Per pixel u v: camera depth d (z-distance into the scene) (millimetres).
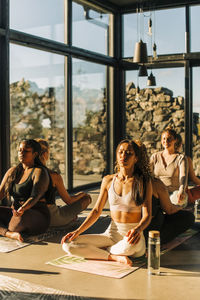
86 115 7723
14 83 5973
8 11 5637
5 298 2600
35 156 4078
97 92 8039
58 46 6742
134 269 3148
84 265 3244
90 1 7547
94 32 7840
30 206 3871
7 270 3145
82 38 7484
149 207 3236
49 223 4133
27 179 3994
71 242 3334
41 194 3961
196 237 4172
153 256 3037
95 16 7836
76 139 7453
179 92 8023
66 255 3523
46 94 6625
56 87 6852
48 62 6648
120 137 8578
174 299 2598
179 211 3889
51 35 6680
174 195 4441
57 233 4289
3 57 5590
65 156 7117
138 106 8438
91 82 7824
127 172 3312
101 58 7902
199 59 7754
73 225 4559
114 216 3410
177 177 4539
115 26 8391
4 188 4141
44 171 4023
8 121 5629
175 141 4586
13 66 5945
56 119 6871
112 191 3383
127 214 3340
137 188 3268
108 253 3363
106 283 2867
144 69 6746
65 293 2684
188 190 4543
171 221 3832
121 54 8445
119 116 8547
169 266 3248
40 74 6484
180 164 4500
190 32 7777
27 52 6203
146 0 7922
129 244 3252
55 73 6824
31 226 3988
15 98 6000
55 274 3051
